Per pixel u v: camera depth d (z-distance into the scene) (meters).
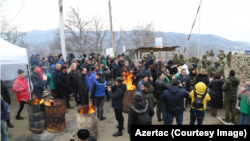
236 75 6.14
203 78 5.89
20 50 6.50
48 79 5.83
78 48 31.17
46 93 7.05
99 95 5.08
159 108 5.04
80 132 2.41
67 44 30.25
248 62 5.59
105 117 5.45
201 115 4.01
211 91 5.53
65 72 5.76
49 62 14.12
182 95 3.77
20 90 5.02
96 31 31.69
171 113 3.87
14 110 6.24
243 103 4.18
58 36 30.09
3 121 3.59
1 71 7.90
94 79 5.95
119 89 4.15
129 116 3.12
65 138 4.25
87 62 8.41
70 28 29.55
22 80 5.18
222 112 6.00
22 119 5.39
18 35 18.36
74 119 5.39
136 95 3.04
